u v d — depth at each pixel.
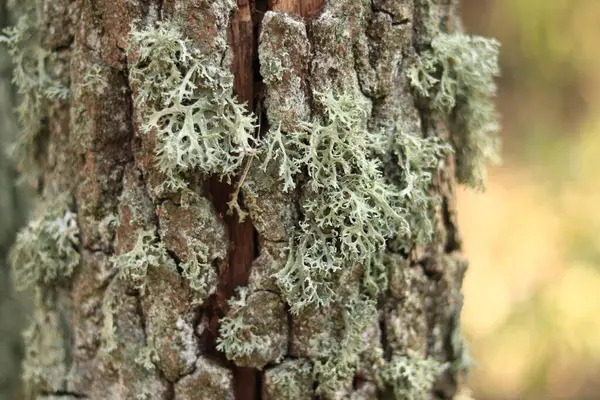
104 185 0.75
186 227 0.73
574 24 1.69
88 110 0.74
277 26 0.72
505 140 1.83
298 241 0.73
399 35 0.74
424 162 0.76
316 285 0.73
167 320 0.74
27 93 0.78
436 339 0.80
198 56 0.71
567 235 1.62
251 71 0.73
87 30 0.74
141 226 0.73
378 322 0.76
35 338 0.80
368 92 0.74
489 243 1.71
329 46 0.72
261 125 0.73
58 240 0.77
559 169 1.72
